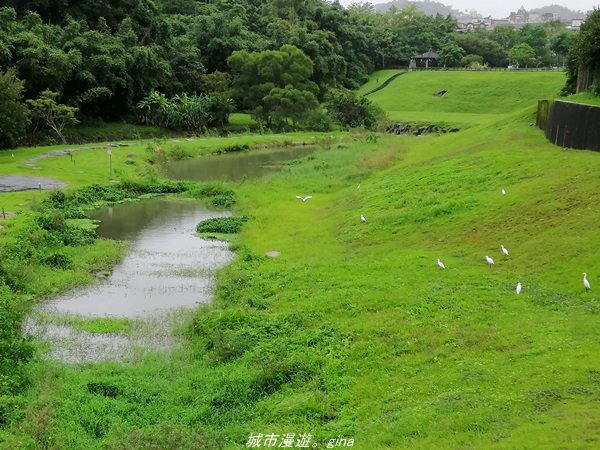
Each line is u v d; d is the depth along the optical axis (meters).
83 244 30.72
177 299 23.92
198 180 50.50
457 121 83.06
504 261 22.11
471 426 12.47
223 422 14.83
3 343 17.30
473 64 133.75
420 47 148.38
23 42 63.91
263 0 135.12
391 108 103.19
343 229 30.11
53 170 47.59
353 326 18.59
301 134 79.81
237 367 17.30
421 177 35.09
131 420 14.83
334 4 145.00
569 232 22.44
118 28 82.56
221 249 30.72
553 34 181.88
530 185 27.84
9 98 52.31
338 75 109.81
